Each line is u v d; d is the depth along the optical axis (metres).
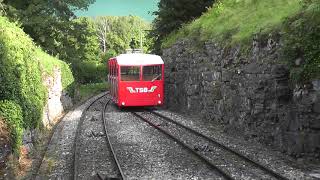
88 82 68.38
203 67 25.58
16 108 14.25
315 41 14.59
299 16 16.17
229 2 28.08
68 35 44.50
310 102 14.22
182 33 30.89
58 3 42.44
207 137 18.73
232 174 12.83
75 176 12.58
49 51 42.22
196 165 14.25
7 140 12.72
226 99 21.91
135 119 26.91
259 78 17.95
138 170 13.70
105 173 13.41
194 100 27.39
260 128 17.86
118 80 31.91
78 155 15.86
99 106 37.03
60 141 19.11
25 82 17.27
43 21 40.06
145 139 19.27
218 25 25.62
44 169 13.91
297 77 14.84
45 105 23.14
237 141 18.55
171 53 32.78
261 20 20.88
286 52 15.67
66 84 35.84
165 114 28.53
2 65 14.32
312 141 14.22
